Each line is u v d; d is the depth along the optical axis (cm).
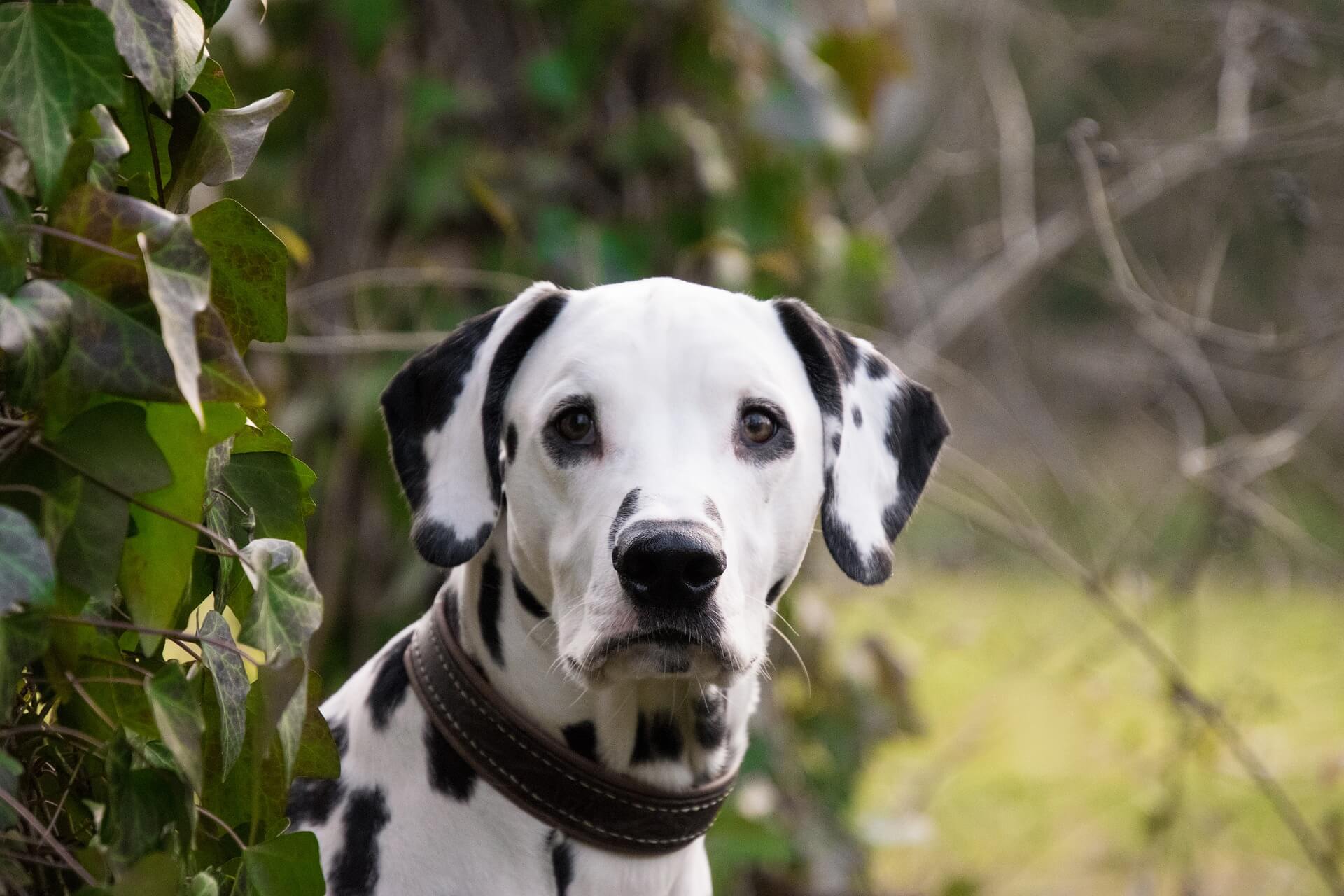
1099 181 589
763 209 620
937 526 1361
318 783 363
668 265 606
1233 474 709
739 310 360
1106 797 900
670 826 354
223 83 269
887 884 807
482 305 595
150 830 228
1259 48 716
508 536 354
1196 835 794
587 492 331
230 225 256
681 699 350
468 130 601
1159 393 678
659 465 326
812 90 627
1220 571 1372
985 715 852
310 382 603
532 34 604
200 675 248
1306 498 976
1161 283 810
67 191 210
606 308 351
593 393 336
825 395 372
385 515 594
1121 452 1139
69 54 214
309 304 550
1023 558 1385
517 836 343
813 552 649
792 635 638
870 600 881
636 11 588
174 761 243
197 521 232
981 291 701
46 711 244
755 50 625
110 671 234
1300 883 782
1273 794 619
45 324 199
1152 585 758
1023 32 877
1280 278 800
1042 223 901
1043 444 811
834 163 651
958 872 826
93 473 217
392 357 589
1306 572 1023
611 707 345
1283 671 1084
